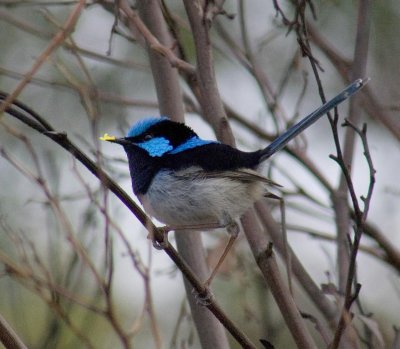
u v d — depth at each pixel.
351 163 11.11
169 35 11.48
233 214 10.41
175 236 10.85
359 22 11.36
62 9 14.91
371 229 12.40
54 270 10.34
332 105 10.38
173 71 11.06
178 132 10.85
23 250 10.36
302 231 12.75
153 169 10.65
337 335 8.19
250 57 11.62
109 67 14.84
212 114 10.38
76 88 10.84
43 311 12.77
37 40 15.20
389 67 14.71
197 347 13.65
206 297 8.82
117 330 8.00
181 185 10.42
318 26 14.71
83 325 11.09
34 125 7.86
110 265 8.08
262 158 10.67
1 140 14.15
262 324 11.12
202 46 10.15
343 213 10.82
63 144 7.92
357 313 9.73
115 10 10.05
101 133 14.68
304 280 10.25
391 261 12.35
